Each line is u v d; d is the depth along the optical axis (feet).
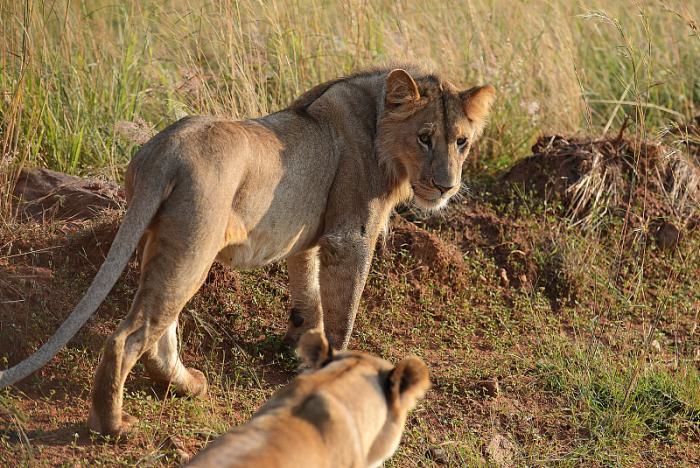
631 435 33.94
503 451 32.12
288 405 21.62
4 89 42.34
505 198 47.98
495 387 35.14
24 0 43.27
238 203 29.09
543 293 43.47
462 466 30.83
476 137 35.78
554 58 56.49
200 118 29.19
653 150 49.03
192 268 27.50
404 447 31.04
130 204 26.99
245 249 30.14
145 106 48.88
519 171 48.93
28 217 37.81
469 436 32.22
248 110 45.80
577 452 32.55
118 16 52.42
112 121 45.80
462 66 54.24
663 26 63.72
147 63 50.34
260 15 51.42
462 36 56.13
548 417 34.58
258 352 35.73
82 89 45.42
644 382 36.52
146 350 28.02
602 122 57.62
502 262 44.14
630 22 64.54
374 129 33.88
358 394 22.74
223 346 35.50
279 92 48.11
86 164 44.32
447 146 33.60
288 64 48.57
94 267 35.37
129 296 34.96
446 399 34.60
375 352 37.11
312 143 32.07
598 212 47.34
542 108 54.65
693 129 55.11
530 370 37.17
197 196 27.22
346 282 33.14
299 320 35.76
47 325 32.48
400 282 40.83
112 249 26.35
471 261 43.39
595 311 42.78
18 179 39.93
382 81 34.50
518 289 43.16
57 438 27.94
